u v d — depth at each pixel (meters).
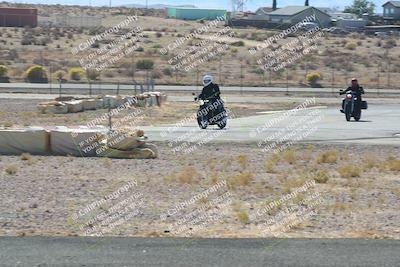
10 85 105.12
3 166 35.06
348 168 34.31
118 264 17.42
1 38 173.75
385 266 17.52
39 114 65.38
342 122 60.50
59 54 148.62
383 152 42.34
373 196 28.42
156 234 21.34
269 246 19.56
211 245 19.59
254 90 108.50
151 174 33.19
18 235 20.86
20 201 26.33
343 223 23.31
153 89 97.06
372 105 84.75
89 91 96.31
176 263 17.59
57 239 20.16
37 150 40.12
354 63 154.50
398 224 23.19
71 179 31.42
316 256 18.45
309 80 124.69
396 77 135.50
